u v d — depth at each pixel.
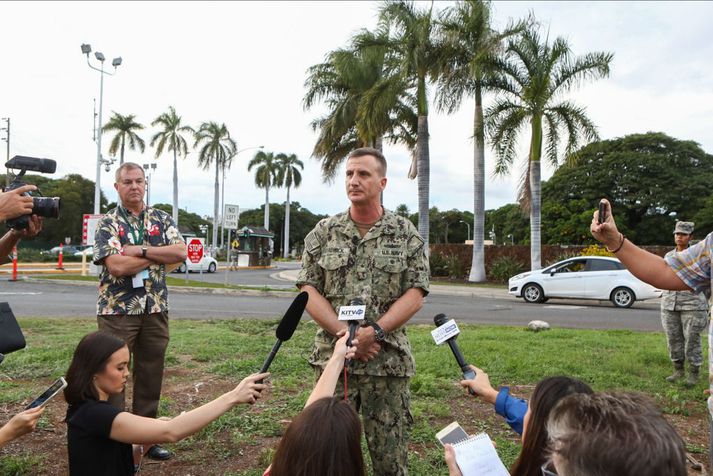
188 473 3.58
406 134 24.77
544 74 19.31
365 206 2.81
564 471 1.29
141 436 2.30
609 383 5.89
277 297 16.83
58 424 4.34
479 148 22.88
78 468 2.41
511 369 6.38
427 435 4.21
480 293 19.17
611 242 2.44
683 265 2.33
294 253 91.94
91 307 12.16
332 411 1.67
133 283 3.79
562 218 42.69
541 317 12.56
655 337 9.13
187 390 5.33
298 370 6.15
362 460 1.69
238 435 4.14
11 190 2.77
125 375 2.58
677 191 41.09
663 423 1.25
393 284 2.79
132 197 3.92
